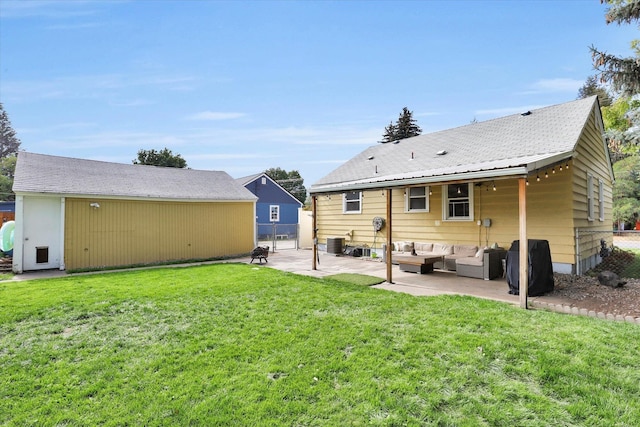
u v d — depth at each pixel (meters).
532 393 2.88
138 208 11.73
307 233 17.34
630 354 3.52
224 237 13.87
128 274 9.03
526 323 4.50
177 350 3.84
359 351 3.71
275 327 4.52
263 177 27.92
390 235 7.62
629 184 20.36
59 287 7.27
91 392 2.98
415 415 2.62
